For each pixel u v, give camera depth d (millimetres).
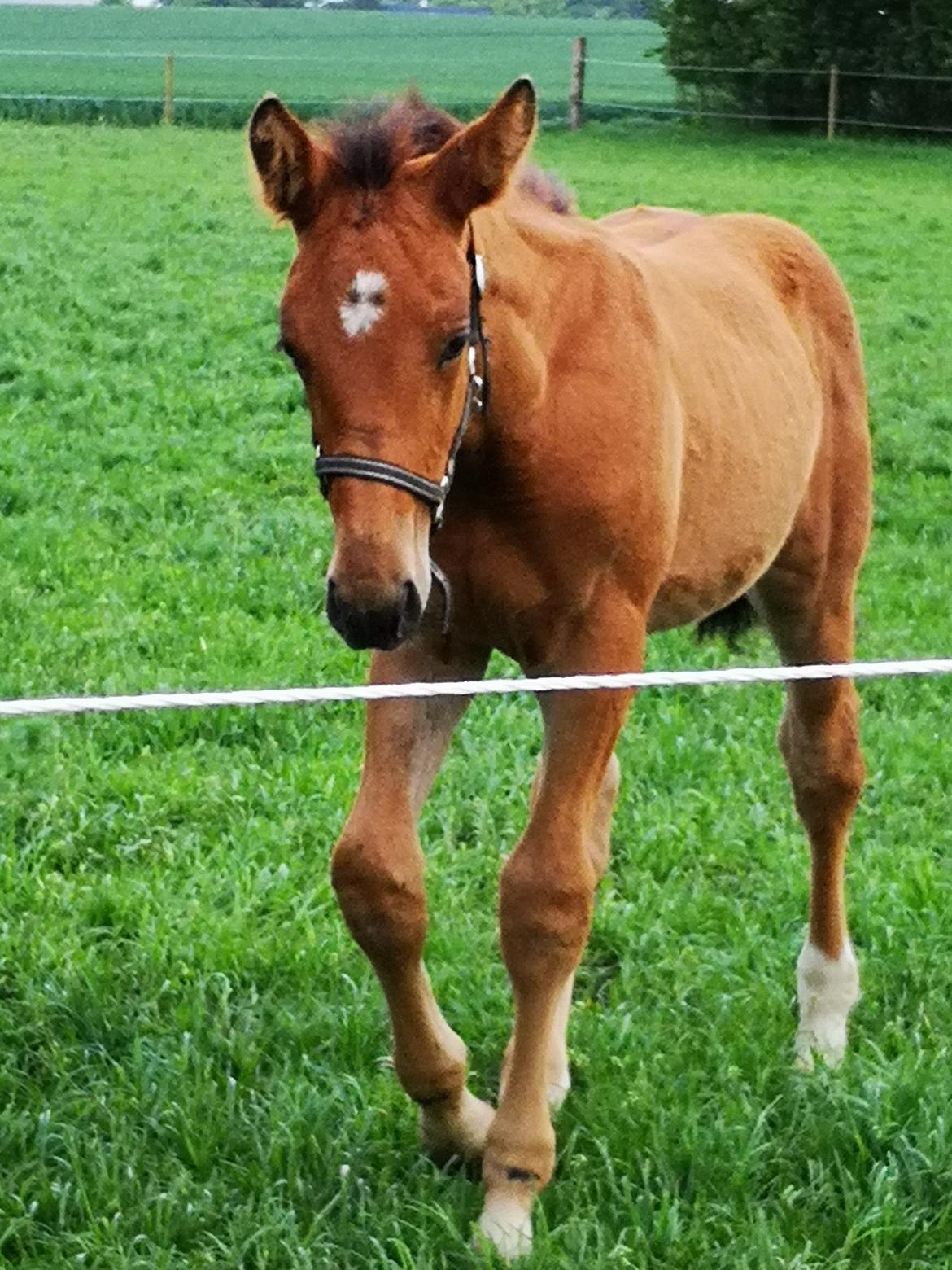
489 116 3312
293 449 10492
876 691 7211
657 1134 3943
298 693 3295
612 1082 4223
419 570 3301
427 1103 3893
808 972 4695
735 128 33750
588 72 48625
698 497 4355
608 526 3812
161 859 5426
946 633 7844
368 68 48281
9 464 9812
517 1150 3750
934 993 4762
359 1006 4473
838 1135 4020
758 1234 3613
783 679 3654
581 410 3777
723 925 5207
